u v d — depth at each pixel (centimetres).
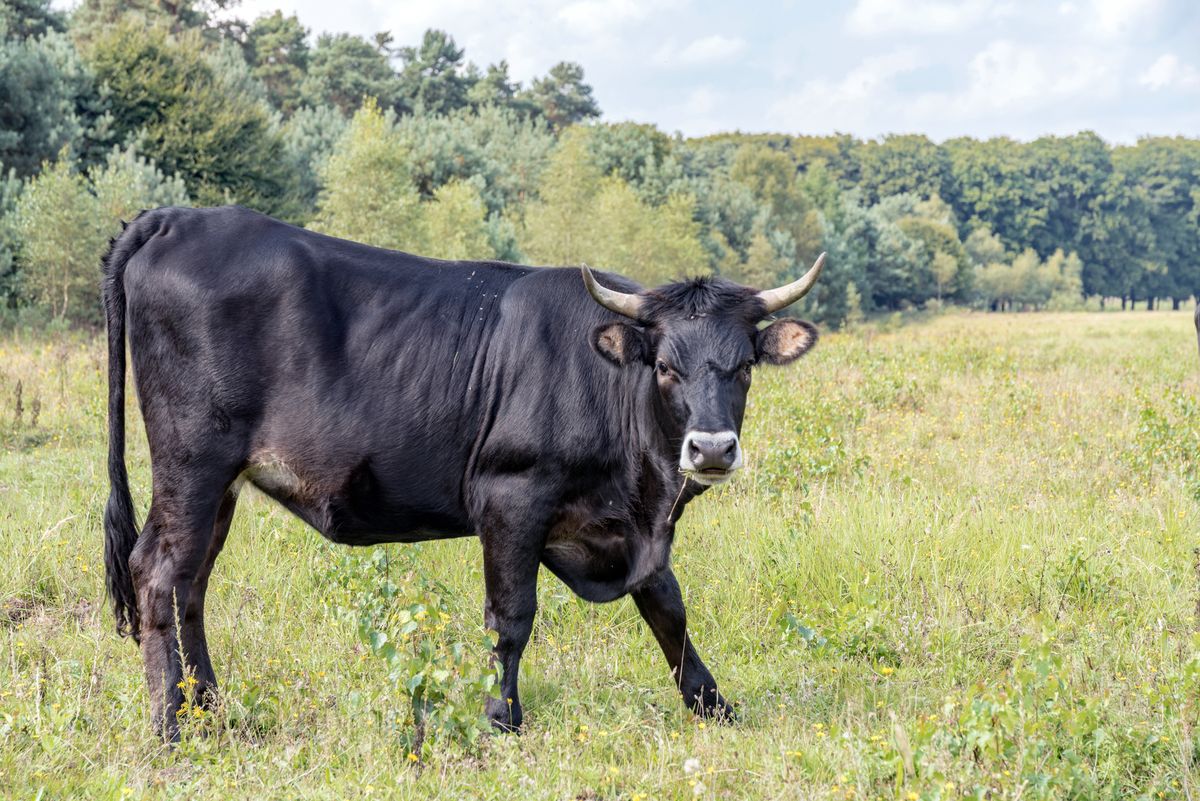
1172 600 641
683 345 496
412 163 5316
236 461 518
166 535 511
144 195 2798
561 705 523
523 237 5397
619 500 520
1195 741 440
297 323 514
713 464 474
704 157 12181
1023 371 1845
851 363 1820
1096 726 439
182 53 3738
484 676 456
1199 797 409
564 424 508
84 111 3438
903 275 10588
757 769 435
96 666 519
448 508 532
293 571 666
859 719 487
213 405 512
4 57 3108
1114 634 598
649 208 5750
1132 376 1753
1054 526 763
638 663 580
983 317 9488
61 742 436
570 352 518
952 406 1334
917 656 582
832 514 764
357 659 542
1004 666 579
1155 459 962
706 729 488
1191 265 16962
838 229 10131
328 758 443
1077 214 16250
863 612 595
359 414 513
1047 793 385
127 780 422
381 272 533
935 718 441
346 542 543
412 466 520
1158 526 771
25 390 1265
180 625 506
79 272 2564
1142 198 16475
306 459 516
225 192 3556
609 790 427
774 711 521
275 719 492
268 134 3962
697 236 6512
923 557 698
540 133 8288
